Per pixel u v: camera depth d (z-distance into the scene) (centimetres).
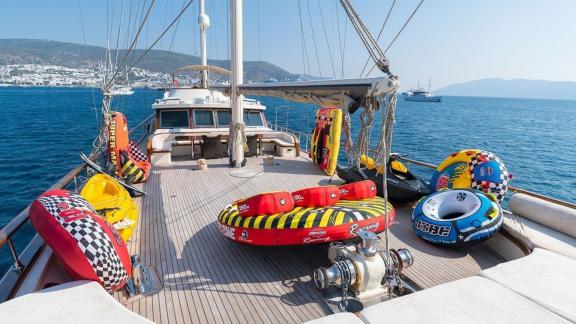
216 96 1166
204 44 1296
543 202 445
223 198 637
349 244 372
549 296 271
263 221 373
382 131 257
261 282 361
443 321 235
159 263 399
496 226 411
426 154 2247
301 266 393
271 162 917
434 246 452
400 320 236
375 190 450
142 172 716
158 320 302
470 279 293
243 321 301
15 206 1108
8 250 816
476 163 541
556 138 3469
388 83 239
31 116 3791
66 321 234
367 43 267
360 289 323
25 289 290
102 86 636
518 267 319
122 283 315
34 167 1566
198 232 486
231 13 772
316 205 404
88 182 489
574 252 362
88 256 280
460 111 8462
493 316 241
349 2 270
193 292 344
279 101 8550
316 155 891
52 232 283
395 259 344
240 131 859
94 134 2564
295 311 314
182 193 662
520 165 2052
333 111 812
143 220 528
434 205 479
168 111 1041
